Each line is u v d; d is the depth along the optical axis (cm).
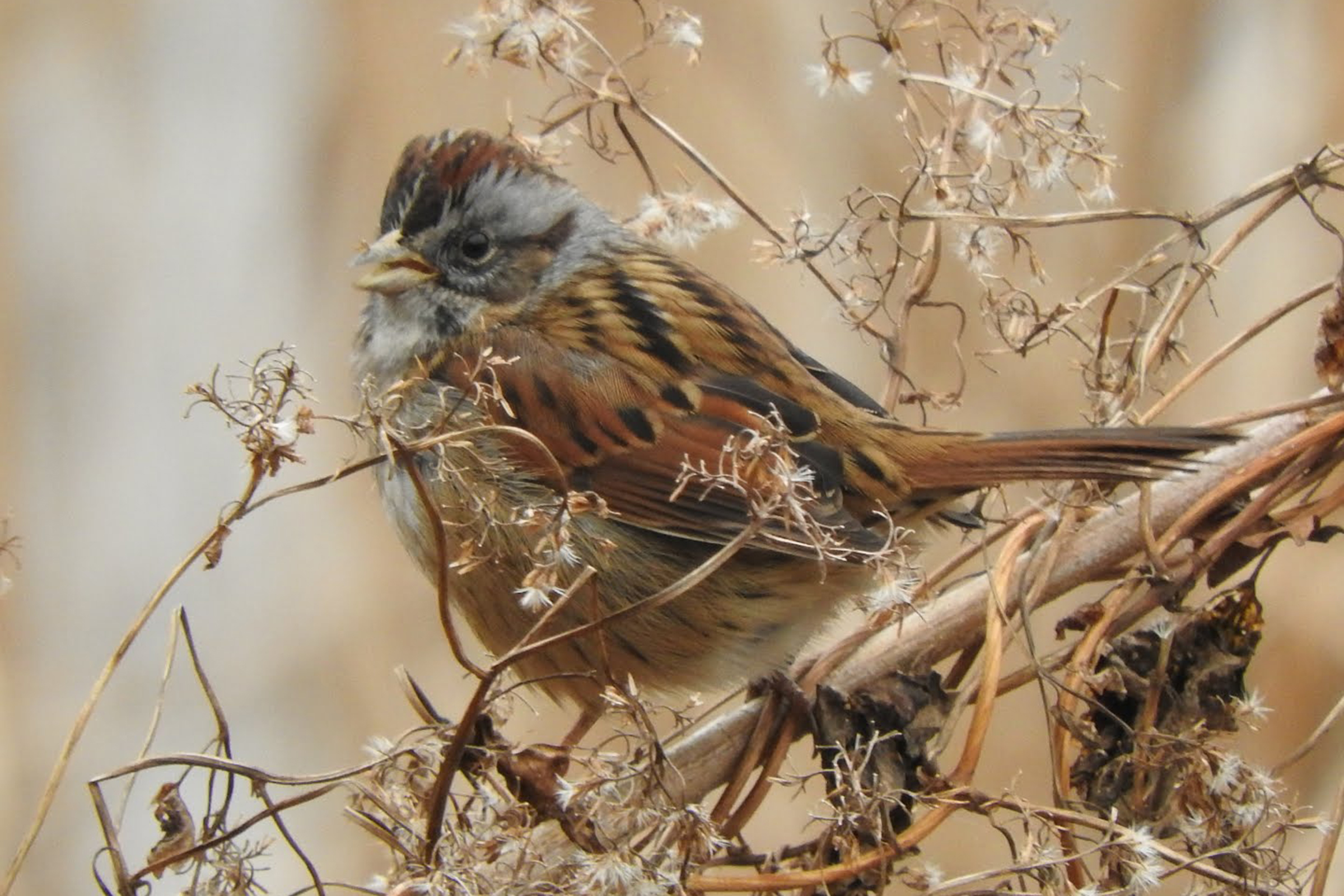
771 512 688
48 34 1622
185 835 679
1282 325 1424
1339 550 1303
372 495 1493
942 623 827
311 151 1608
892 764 784
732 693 926
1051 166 859
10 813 1334
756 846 1213
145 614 662
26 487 1511
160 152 1609
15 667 1417
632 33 1494
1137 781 765
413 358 969
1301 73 1485
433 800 664
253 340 1564
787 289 1472
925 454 881
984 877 707
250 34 1622
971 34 1423
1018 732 1312
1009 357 1370
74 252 1580
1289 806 855
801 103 1484
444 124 1586
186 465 1536
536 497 898
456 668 1420
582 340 940
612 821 693
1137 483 807
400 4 1605
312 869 683
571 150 1495
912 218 862
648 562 902
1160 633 795
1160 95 1497
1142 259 852
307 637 1443
